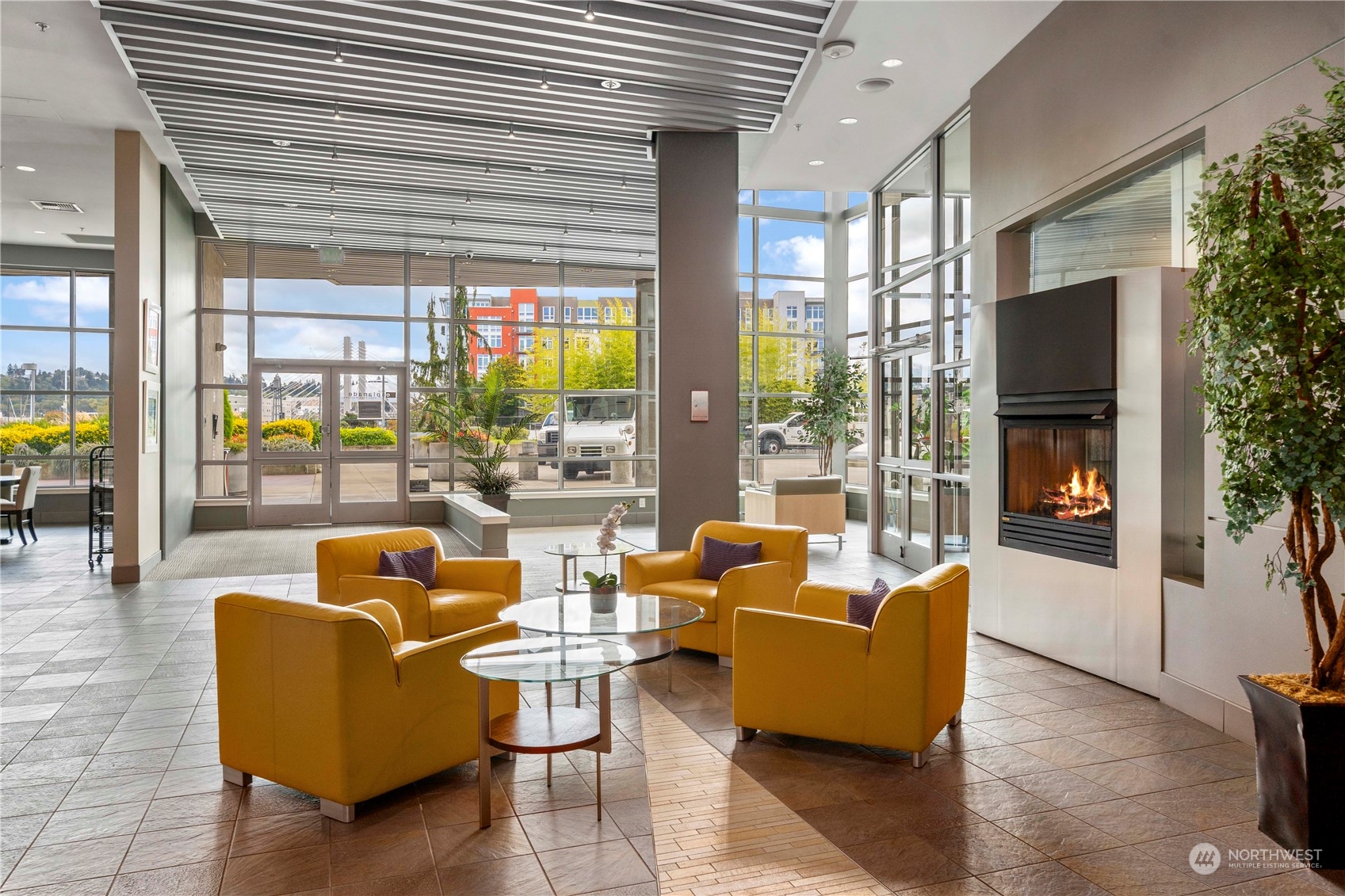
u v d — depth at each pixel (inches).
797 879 103.3
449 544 386.9
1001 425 219.1
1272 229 106.8
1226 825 117.0
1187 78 160.7
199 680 185.3
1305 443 103.4
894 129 281.7
